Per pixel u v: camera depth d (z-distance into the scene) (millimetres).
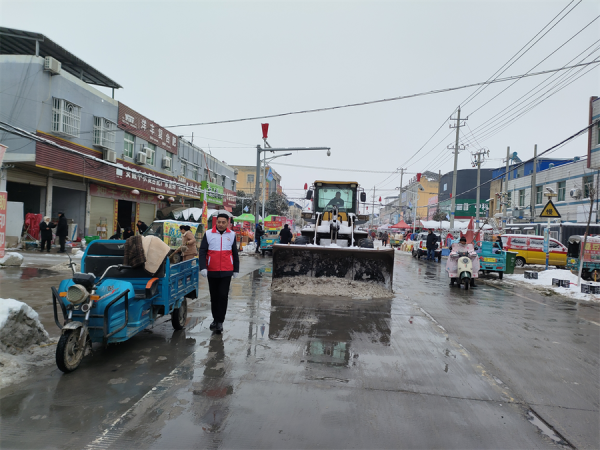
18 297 7906
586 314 9109
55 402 3680
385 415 3631
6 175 16016
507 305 9812
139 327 5164
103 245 5691
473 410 3811
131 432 3195
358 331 6484
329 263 10625
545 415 3785
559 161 38938
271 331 6301
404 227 46781
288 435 3229
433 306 9078
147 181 24797
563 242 26031
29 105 15797
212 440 3119
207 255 6133
